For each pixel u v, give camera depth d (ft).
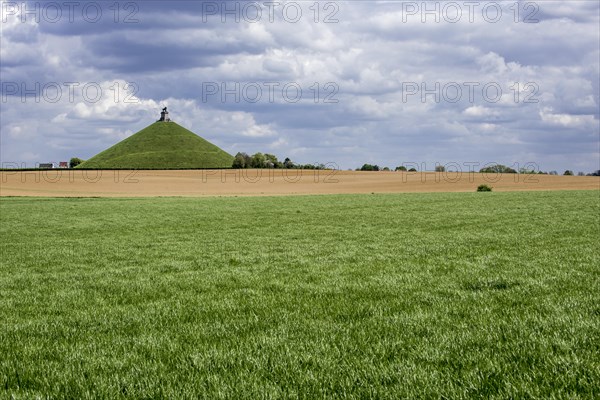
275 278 46.44
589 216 108.27
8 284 47.32
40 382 19.84
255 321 29.27
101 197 242.37
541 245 64.44
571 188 268.41
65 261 63.93
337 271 49.26
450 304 32.30
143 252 71.26
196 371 20.53
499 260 52.80
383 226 101.86
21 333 28.53
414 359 21.15
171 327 28.71
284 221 119.65
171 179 375.45
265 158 526.98
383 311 30.96
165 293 40.70
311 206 168.45
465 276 43.52
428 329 25.99
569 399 16.33
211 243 80.74
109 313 33.37
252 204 183.42
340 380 18.81
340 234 89.20
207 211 154.40
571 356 20.42
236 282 44.93
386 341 23.93
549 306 30.37
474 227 93.61
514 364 19.84
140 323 30.07
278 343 24.17
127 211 156.97
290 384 18.78
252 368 20.72
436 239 76.33
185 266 57.00
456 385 17.94
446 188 288.30
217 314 31.81
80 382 19.62
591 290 35.78
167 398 17.79
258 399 17.43
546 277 41.47
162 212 152.76
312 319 29.45
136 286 44.16
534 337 23.34
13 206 178.19
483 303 32.30
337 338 24.86
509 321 27.12
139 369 20.90
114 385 19.13
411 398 17.04
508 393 16.92
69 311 34.68
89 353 23.80
